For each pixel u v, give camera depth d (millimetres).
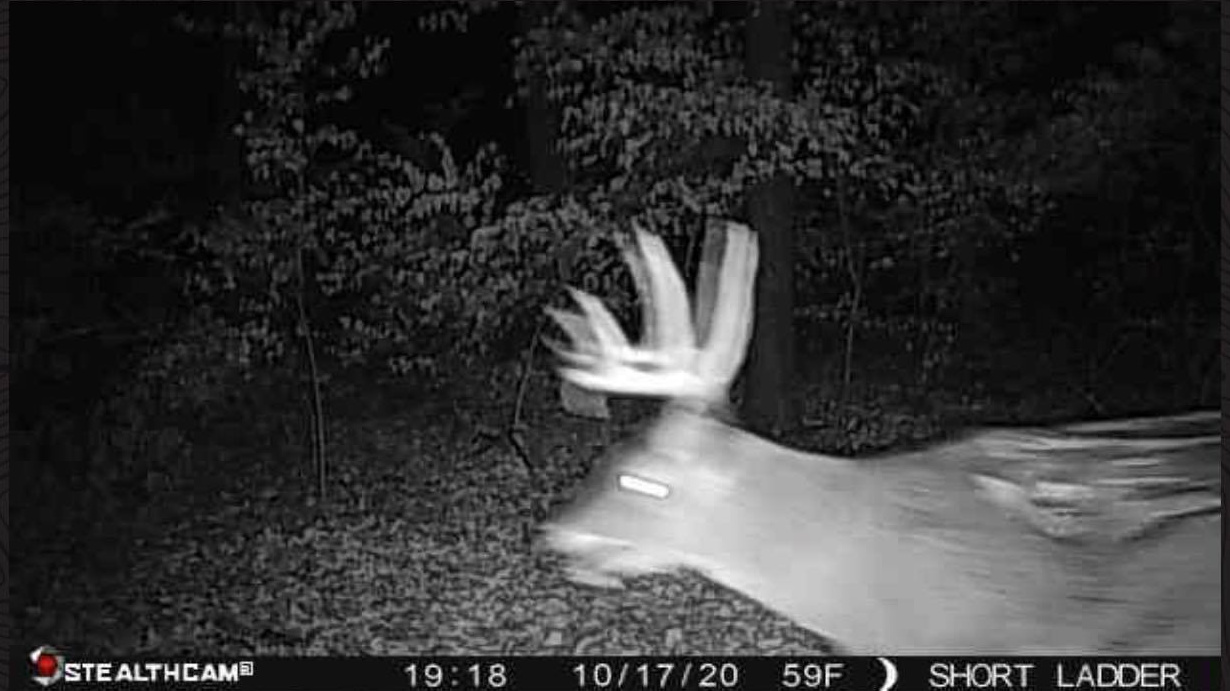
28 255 13320
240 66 14094
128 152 15305
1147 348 17000
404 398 16000
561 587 10898
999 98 14906
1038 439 3803
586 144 12414
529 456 13883
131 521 12547
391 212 12219
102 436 13594
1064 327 17516
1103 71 14500
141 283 14141
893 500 3375
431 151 13844
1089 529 3451
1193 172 15031
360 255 12391
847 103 14430
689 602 10398
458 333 13523
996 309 17547
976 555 3314
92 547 11891
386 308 13430
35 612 10492
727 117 12211
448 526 12367
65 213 13102
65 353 14359
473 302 12312
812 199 15906
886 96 14617
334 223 12258
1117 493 3553
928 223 15359
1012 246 16422
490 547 11828
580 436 14148
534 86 13859
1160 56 13906
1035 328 17594
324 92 12250
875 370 17609
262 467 14094
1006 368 17250
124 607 10727
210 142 15570
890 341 18094
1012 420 15500
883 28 14906
